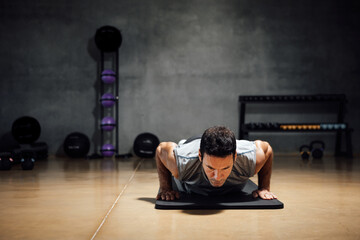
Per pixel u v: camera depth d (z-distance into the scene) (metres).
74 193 2.20
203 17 5.29
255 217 1.52
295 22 5.27
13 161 3.96
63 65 5.21
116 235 1.29
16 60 5.17
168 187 1.90
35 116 5.16
